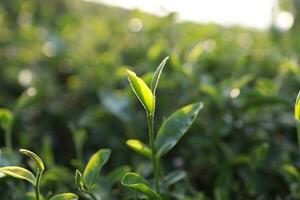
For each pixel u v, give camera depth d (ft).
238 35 2.89
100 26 2.90
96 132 1.89
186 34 2.43
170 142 1.13
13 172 1.02
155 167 1.12
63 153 2.04
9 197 1.37
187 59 1.96
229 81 1.67
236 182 1.48
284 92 1.75
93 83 2.29
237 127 1.63
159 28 2.42
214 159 1.58
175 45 2.29
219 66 2.07
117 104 1.80
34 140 2.07
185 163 1.65
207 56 2.02
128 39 2.67
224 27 3.02
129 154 1.77
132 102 1.81
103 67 2.26
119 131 1.87
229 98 1.63
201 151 1.63
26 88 2.43
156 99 1.89
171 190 1.46
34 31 2.92
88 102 2.22
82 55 2.67
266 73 2.08
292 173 1.32
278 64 2.07
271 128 1.67
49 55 2.71
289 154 1.55
